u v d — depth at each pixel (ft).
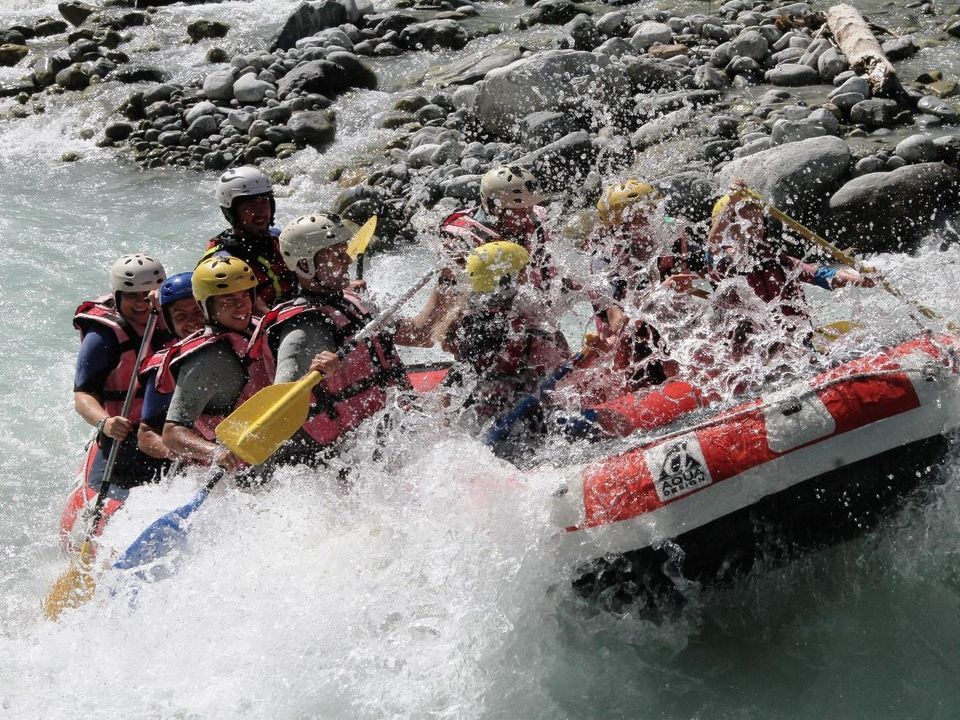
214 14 46.44
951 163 26.13
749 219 15.40
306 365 13.66
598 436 14.02
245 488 14.70
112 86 40.40
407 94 35.47
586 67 31.50
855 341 14.74
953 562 14.15
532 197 14.49
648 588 13.30
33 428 20.35
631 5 40.42
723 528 12.98
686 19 36.63
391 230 27.86
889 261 23.48
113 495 16.02
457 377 14.61
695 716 12.57
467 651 13.32
